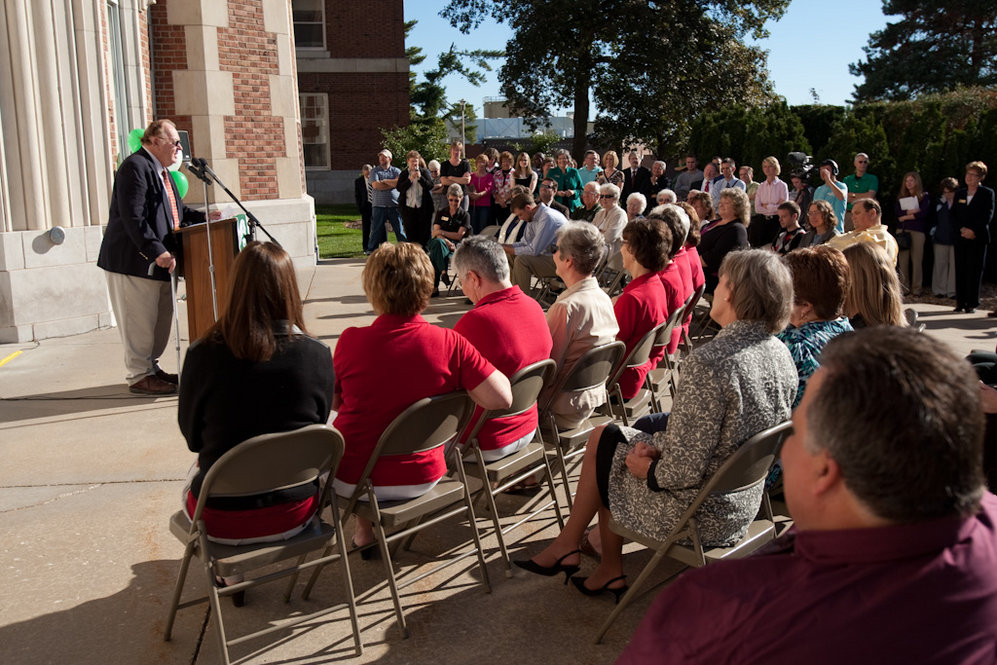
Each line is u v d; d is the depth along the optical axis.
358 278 9.95
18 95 6.39
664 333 4.33
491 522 3.60
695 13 21.61
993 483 2.85
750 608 1.09
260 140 10.06
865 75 29.98
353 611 2.58
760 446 2.30
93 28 6.88
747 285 2.36
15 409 5.03
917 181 9.57
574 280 3.62
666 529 2.51
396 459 2.73
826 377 1.09
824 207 6.67
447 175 11.30
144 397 5.28
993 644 1.01
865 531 1.04
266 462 2.30
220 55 9.49
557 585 3.05
